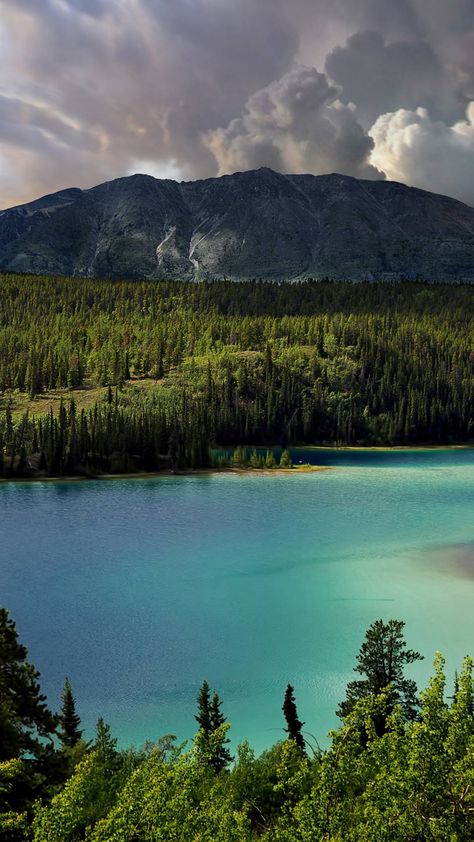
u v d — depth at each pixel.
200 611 73.62
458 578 83.00
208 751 23.52
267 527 117.62
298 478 176.50
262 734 46.72
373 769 22.16
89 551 103.06
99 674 57.53
